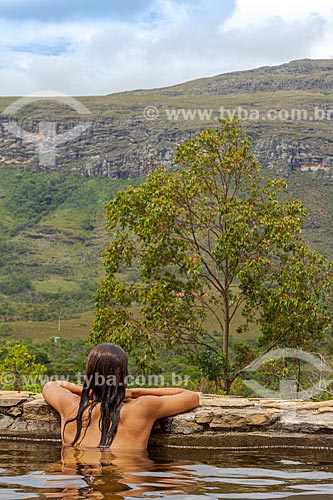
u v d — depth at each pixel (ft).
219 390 51.44
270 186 54.95
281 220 52.85
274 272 53.31
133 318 52.90
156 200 51.70
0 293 304.91
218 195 54.03
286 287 51.26
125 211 53.83
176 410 16.29
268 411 16.56
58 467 13.56
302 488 12.07
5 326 218.18
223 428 16.37
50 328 215.31
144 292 52.54
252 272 52.06
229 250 51.06
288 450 16.19
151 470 13.42
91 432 15.92
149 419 15.94
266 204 54.60
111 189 420.36
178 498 11.00
